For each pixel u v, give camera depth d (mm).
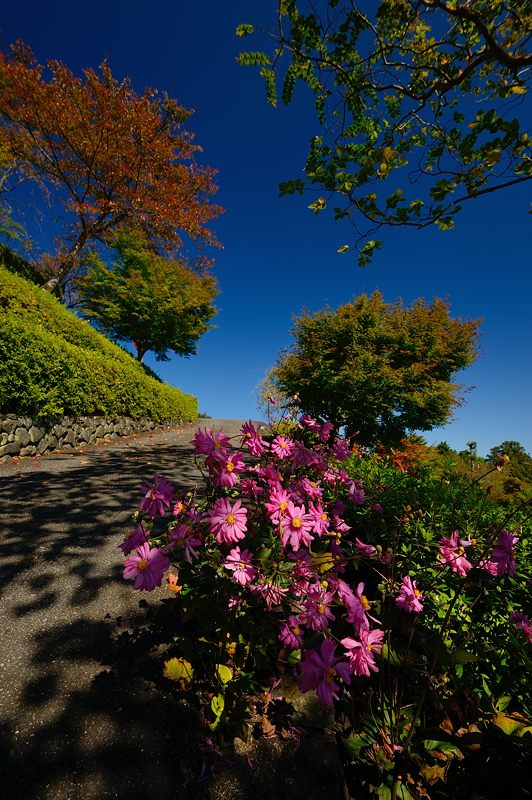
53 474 4078
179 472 4863
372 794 1202
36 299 7879
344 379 9242
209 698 1341
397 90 2135
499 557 1342
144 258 16359
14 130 12438
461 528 2252
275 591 1280
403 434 9898
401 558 2070
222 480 1359
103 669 1439
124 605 1820
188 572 1445
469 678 1484
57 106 11195
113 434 7750
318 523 1548
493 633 1689
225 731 1236
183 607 1588
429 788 1207
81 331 8836
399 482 2760
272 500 1351
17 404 4844
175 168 13703
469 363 10656
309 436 2184
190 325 18250
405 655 1481
